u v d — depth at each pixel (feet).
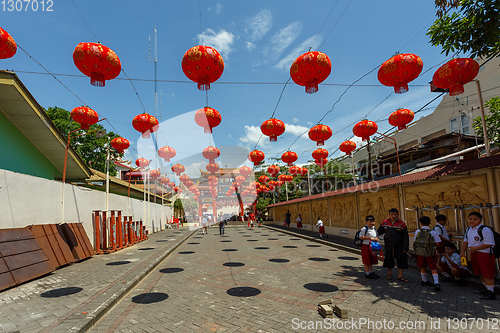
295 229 81.25
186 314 15.06
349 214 52.39
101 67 15.84
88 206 37.24
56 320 13.32
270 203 122.01
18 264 20.72
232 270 26.61
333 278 22.98
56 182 29.81
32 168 35.29
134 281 21.29
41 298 16.94
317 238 53.42
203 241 55.01
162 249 40.70
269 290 19.65
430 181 29.73
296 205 88.33
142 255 34.88
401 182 30.55
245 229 90.33
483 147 39.99
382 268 26.91
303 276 23.82
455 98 56.90
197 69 15.79
